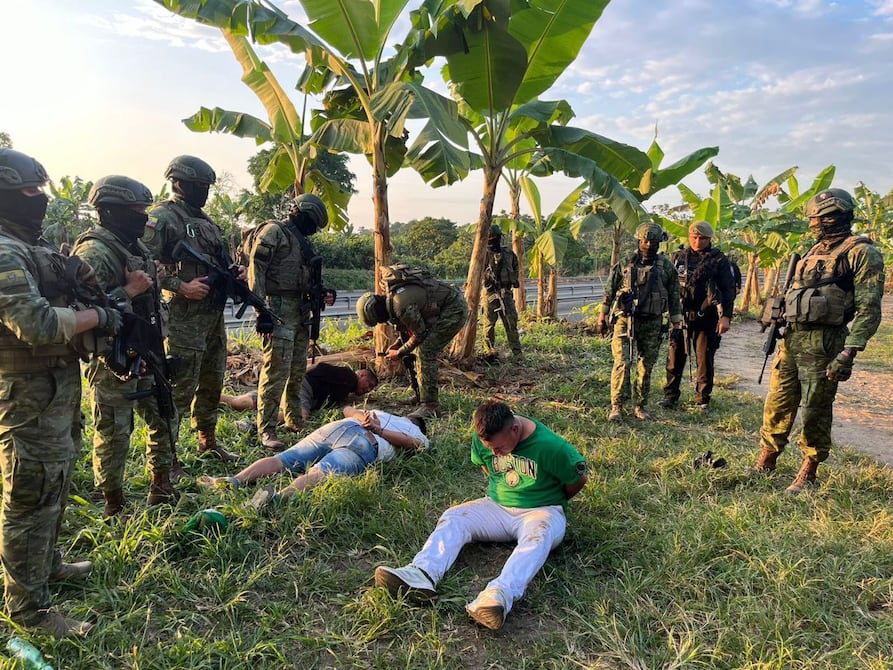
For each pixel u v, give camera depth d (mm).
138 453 4188
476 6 5250
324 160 27766
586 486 3822
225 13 4977
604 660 2381
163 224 3424
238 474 3805
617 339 5777
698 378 6367
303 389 5340
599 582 2945
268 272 4449
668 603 2754
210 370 3977
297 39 5531
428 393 5703
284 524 3227
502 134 6809
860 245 3764
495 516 3090
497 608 2418
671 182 8602
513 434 2973
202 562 2863
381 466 4012
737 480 4262
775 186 15008
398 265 5484
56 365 2209
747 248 13938
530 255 12828
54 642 2236
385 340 6777
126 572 2734
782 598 2723
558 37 6070
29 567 2236
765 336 12930
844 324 3902
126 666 2223
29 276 2035
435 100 5227
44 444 2186
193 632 2400
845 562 3055
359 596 2703
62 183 26375
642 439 5137
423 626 2523
